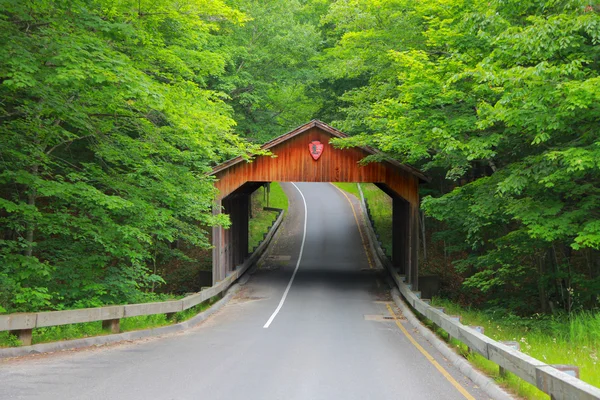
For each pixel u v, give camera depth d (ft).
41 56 35.19
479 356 30.73
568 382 17.11
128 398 22.33
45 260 47.70
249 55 103.19
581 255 75.46
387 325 52.26
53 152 55.26
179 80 50.44
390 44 78.84
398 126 56.59
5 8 34.27
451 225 77.61
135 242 48.88
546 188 44.73
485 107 44.21
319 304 67.56
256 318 56.29
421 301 51.47
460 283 92.12
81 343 36.17
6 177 40.98
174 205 54.70
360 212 154.51
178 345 38.17
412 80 53.47
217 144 56.08
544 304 62.18
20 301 38.70
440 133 48.06
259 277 91.45
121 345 37.78
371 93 83.35
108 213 48.60
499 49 39.99
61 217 44.04
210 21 63.98
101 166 52.39
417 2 69.97
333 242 124.16
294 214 154.71
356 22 82.07
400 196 78.23
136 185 51.37
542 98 37.22
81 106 42.19
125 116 47.34
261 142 107.14
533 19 38.24
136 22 44.24
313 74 115.44
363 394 23.93
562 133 42.96
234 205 87.56
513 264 62.64
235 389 24.40
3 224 47.39
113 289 49.44
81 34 37.68
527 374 20.83
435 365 31.55
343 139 75.10
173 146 55.26
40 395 22.45
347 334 45.47
